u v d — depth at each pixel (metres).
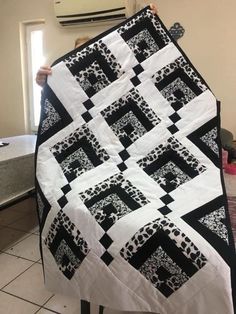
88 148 1.16
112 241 0.94
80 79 1.19
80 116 1.18
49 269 1.07
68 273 1.01
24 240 2.03
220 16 2.13
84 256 0.97
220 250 0.87
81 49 1.21
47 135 1.17
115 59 1.20
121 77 1.20
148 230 0.91
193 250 0.87
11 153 1.80
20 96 2.92
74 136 1.16
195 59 2.24
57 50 2.70
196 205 0.98
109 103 1.19
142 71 1.20
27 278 1.61
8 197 1.67
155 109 1.18
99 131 1.17
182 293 0.87
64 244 1.02
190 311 0.86
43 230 1.09
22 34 2.82
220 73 2.20
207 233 0.90
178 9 2.22
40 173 1.13
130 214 0.97
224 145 1.93
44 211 1.09
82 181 1.09
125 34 1.22
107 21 2.41
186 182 1.06
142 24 1.23
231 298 0.82
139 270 0.91
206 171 1.07
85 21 2.44
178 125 1.15
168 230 0.90
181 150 1.11
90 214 0.99
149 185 1.06
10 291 1.50
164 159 1.12
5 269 1.68
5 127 3.07
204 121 1.14
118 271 0.92
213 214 0.95
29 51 2.84
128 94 1.19
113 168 1.11
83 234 0.99
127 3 2.25
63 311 1.37
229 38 2.13
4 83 2.97
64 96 1.18
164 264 0.89
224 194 1.00
